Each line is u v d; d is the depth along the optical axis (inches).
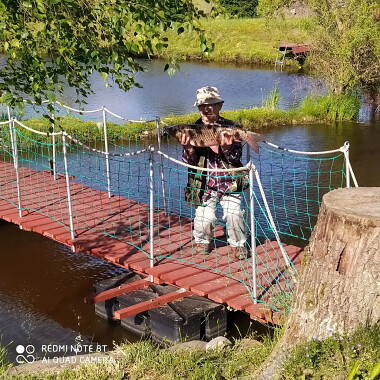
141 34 219.9
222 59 1569.9
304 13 1158.3
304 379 163.3
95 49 238.4
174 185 529.7
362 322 165.8
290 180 568.4
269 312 227.9
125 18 220.1
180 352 214.5
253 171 236.1
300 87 1113.4
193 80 1229.1
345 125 857.5
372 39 898.7
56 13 221.0
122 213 358.3
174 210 460.4
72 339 285.6
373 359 160.9
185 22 219.5
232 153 248.2
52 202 382.0
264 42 1638.8
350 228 160.4
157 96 1030.4
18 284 349.1
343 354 165.0
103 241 309.3
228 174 252.1
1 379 199.5
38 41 225.5
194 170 263.7
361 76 914.7
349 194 176.1
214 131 219.1
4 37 210.2
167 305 271.3
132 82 256.7
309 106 887.7
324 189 543.5
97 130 697.0
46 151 641.0
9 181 436.8
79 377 199.9
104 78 234.1
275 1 1045.8
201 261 278.8
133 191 510.3
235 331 278.7
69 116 735.7
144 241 307.3
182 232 322.0
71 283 351.9
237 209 265.4
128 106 930.7
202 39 219.3
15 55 215.5
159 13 212.4
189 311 263.0
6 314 312.7
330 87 948.0
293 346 175.9
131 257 285.7
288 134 791.7
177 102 981.8
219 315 270.2
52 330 295.1
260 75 1311.5
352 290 163.8
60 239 316.8
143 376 199.8
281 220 457.7
